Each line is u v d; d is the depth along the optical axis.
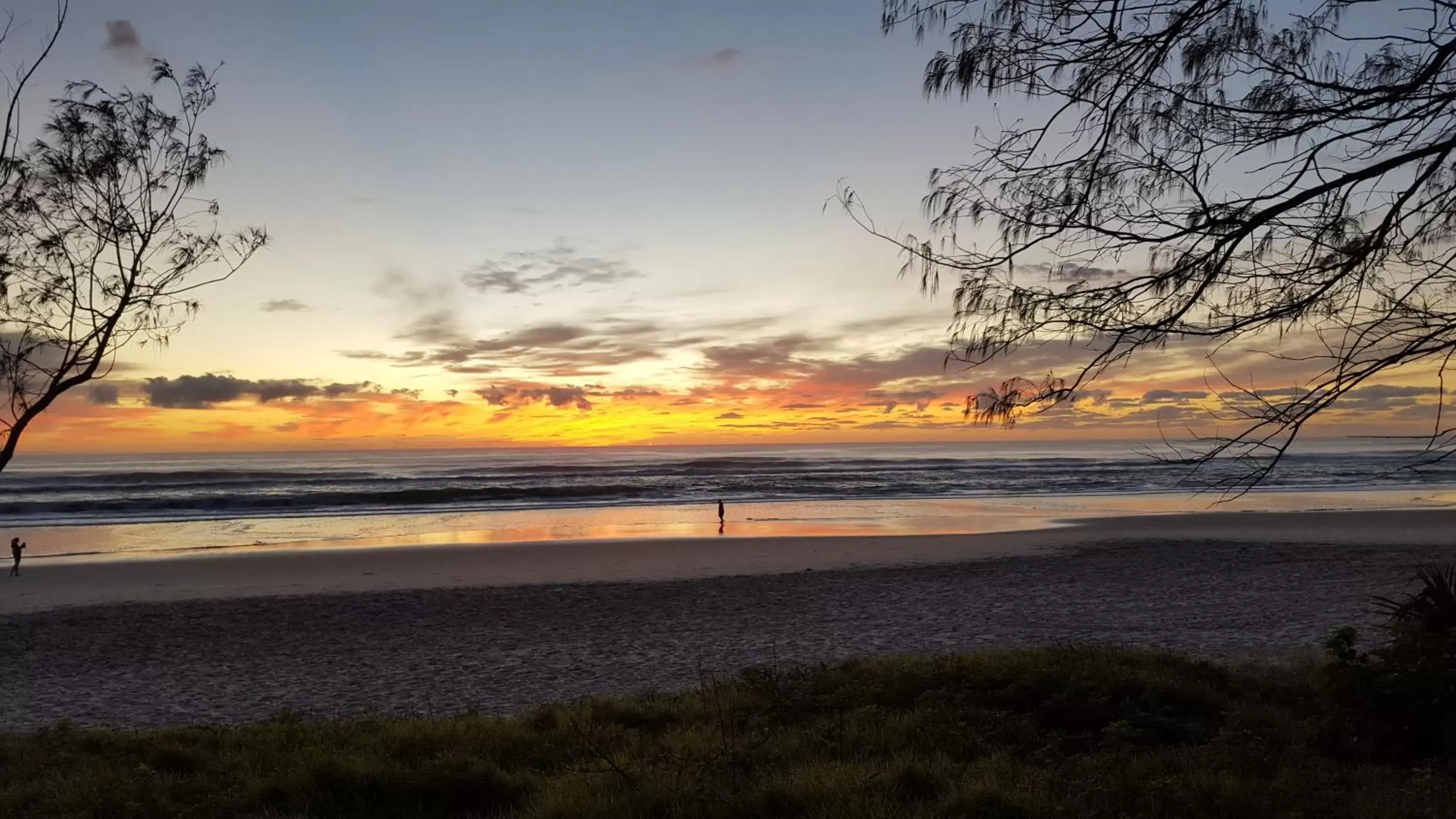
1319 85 3.12
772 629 15.95
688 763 6.70
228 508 44.91
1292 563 22.89
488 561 24.89
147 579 22.16
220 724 10.66
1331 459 88.12
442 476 72.31
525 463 112.44
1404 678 6.95
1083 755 6.95
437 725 8.43
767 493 52.91
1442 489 52.25
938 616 16.89
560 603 18.75
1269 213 3.05
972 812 5.62
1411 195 3.03
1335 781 6.14
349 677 13.05
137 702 11.88
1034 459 114.62
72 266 4.02
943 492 53.12
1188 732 7.60
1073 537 29.03
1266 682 9.28
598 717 8.80
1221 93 3.26
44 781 6.96
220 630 16.42
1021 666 9.21
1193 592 19.11
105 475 74.62
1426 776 5.90
